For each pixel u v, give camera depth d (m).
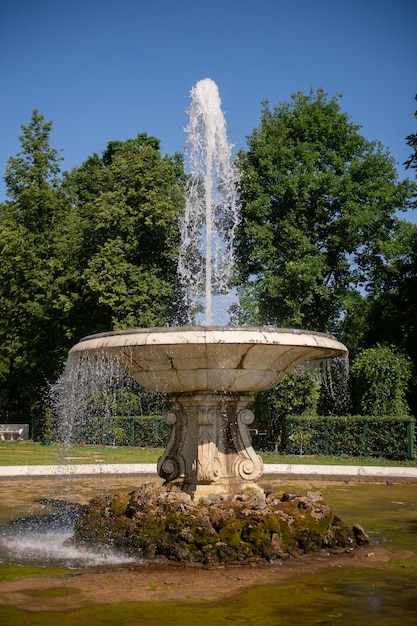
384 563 5.87
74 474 12.90
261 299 24.16
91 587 5.11
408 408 20.16
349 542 6.50
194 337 6.39
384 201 24.59
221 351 6.66
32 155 31.66
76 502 9.77
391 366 19.67
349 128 26.11
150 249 25.75
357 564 5.83
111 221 24.84
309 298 23.25
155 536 6.20
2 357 33.00
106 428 23.47
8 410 36.16
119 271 24.12
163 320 24.38
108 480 12.39
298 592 4.96
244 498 6.80
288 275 23.06
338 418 19.03
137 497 6.81
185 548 5.96
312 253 24.44
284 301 23.36
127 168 25.30
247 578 5.36
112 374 9.08
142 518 6.43
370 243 24.86
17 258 28.62
